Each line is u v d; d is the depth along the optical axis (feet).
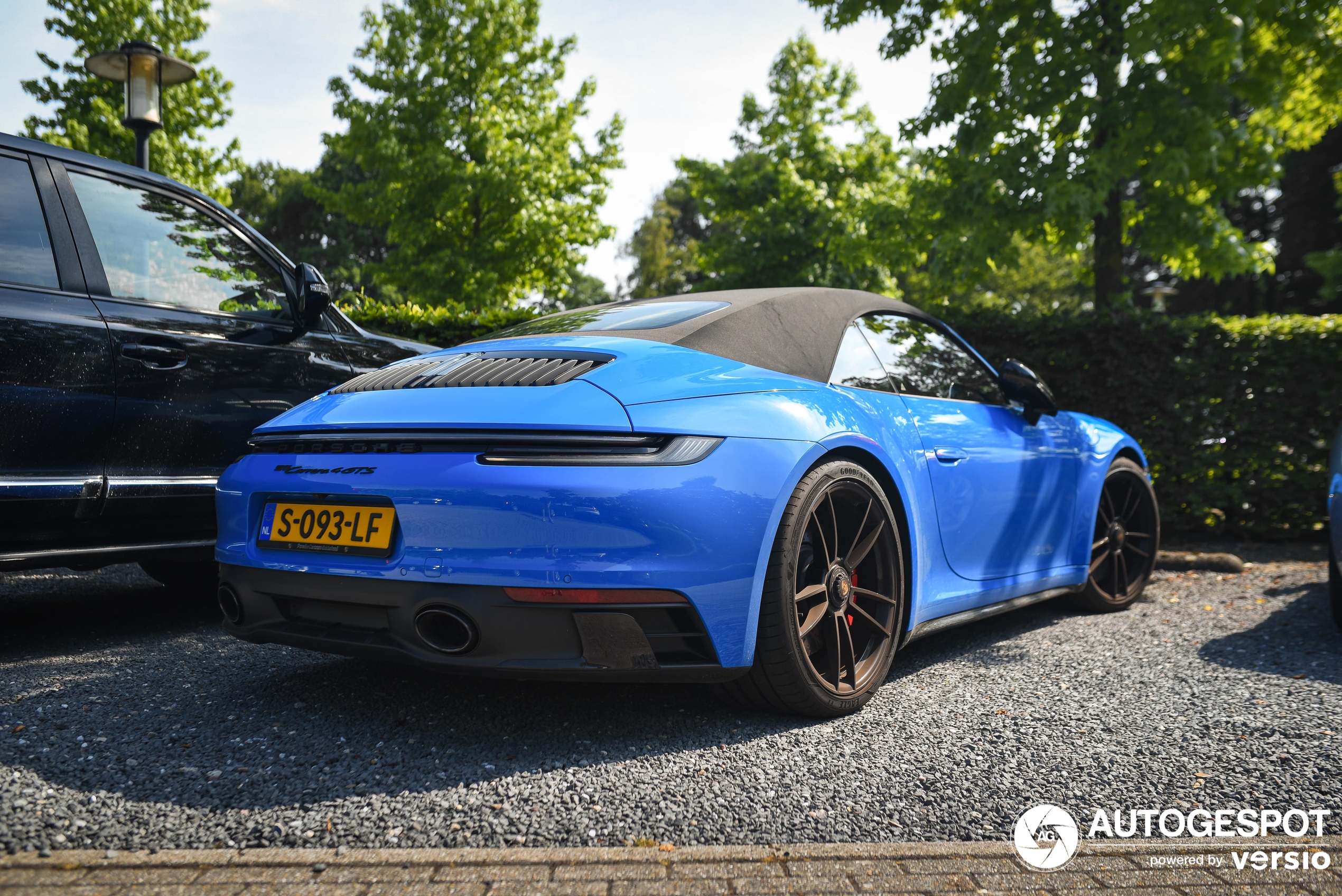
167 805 5.68
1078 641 10.80
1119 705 8.13
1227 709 8.02
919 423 9.06
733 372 7.68
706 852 5.17
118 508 9.49
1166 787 6.26
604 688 8.31
